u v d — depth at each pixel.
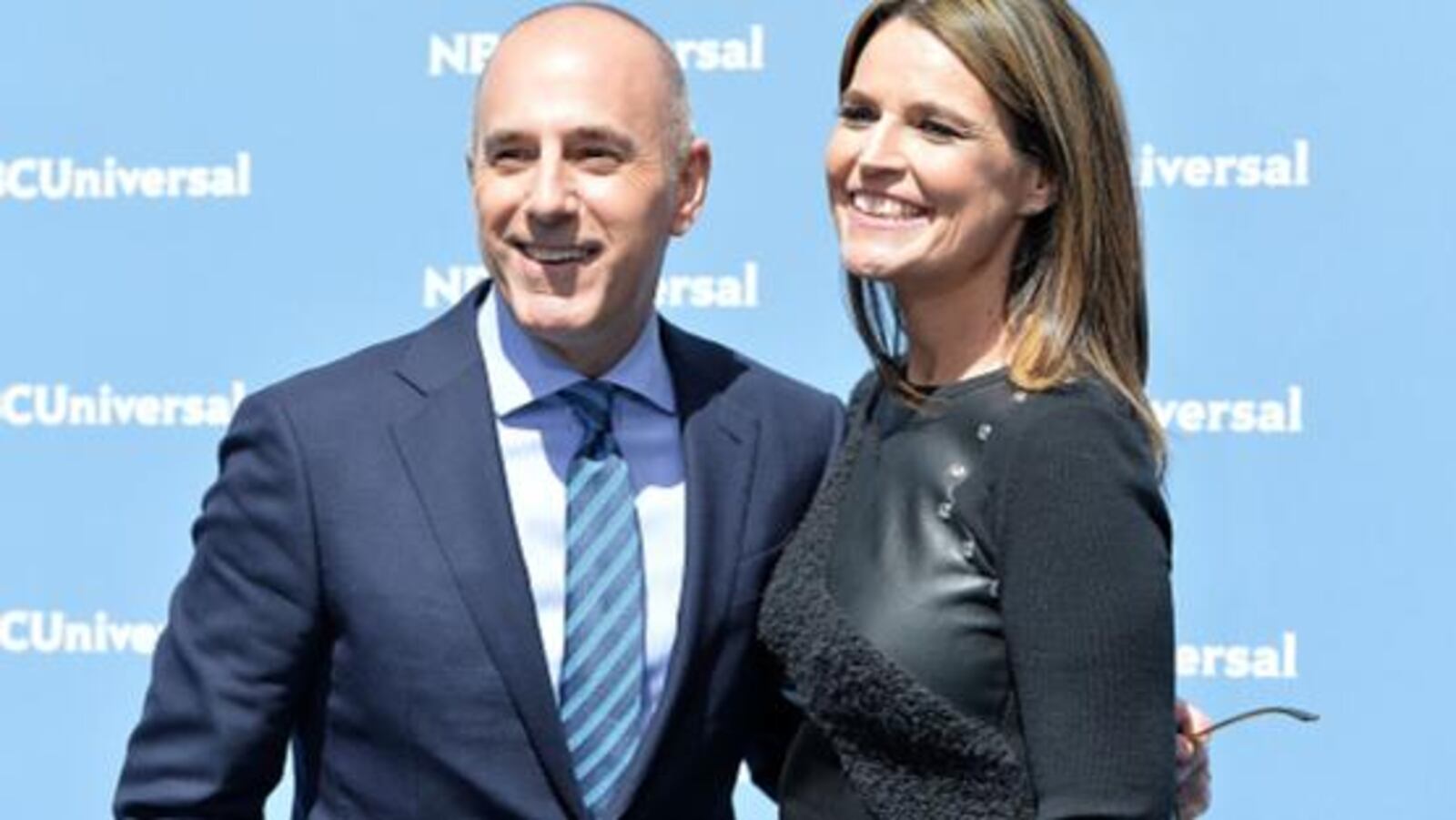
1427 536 4.24
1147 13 4.29
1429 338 4.24
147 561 4.56
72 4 4.55
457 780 2.86
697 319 4.43
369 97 4.50
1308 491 4.27
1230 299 4.29
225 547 2.96
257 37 4.52
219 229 4.54
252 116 4.52
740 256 4.42
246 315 4.53
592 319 2.91
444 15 4.48
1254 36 4.28
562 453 3.00
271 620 2.92
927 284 2.79
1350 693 4.27
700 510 3.00
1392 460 4.25
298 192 4.51
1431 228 4.24
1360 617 4.26
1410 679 4.25
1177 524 4.30
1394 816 4.26
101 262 4.55
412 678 2.87
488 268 3.00
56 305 4.57
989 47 2.71
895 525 2.70
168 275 4.55
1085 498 2.56
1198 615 4.30
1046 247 2.76
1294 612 4.27
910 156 2.74
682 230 3.09
